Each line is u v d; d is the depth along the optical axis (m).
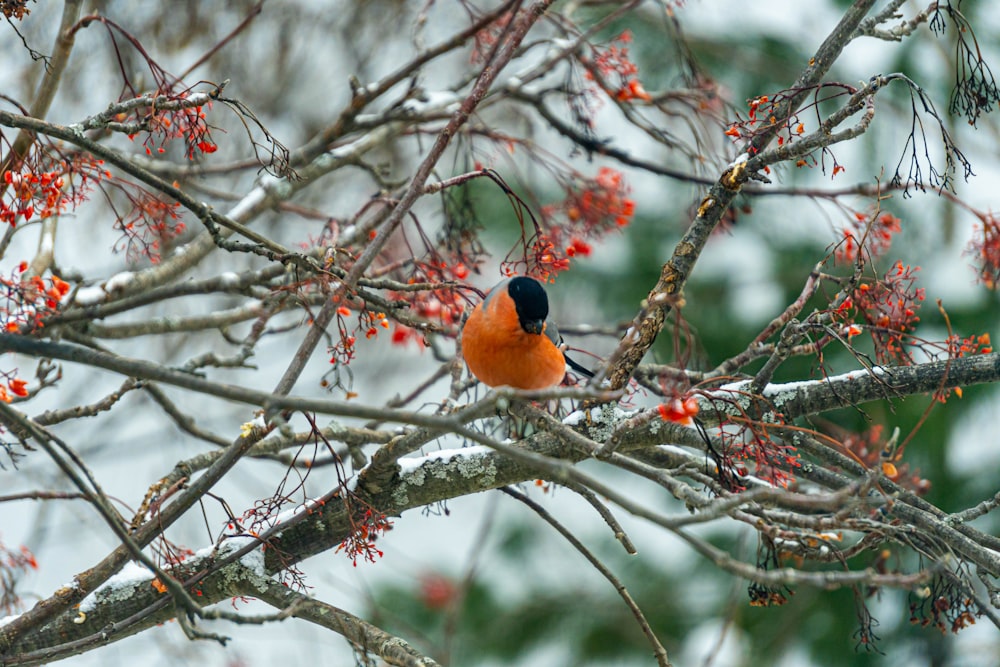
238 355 9.50
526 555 16.97
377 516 7.47
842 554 7.36
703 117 11.61
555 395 5.32
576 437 6.54
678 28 11.36
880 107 15.30
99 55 12.74
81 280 9.37
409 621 15.56
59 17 12.20
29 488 11.98
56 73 7.89
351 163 10.84
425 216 14.33
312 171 10.66
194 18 13.48
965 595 7.27
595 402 7.63
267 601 7.73
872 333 7.73
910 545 7.30
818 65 7.59
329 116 15.34
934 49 15.53
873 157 15.15
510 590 16.62
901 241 14.95
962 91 7.60
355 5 14.73
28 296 6.86
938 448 14.49
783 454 7.08
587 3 11.84
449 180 8.08
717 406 7.56
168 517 7.16
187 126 7.65
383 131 11.20
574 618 16.31
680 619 16.16
